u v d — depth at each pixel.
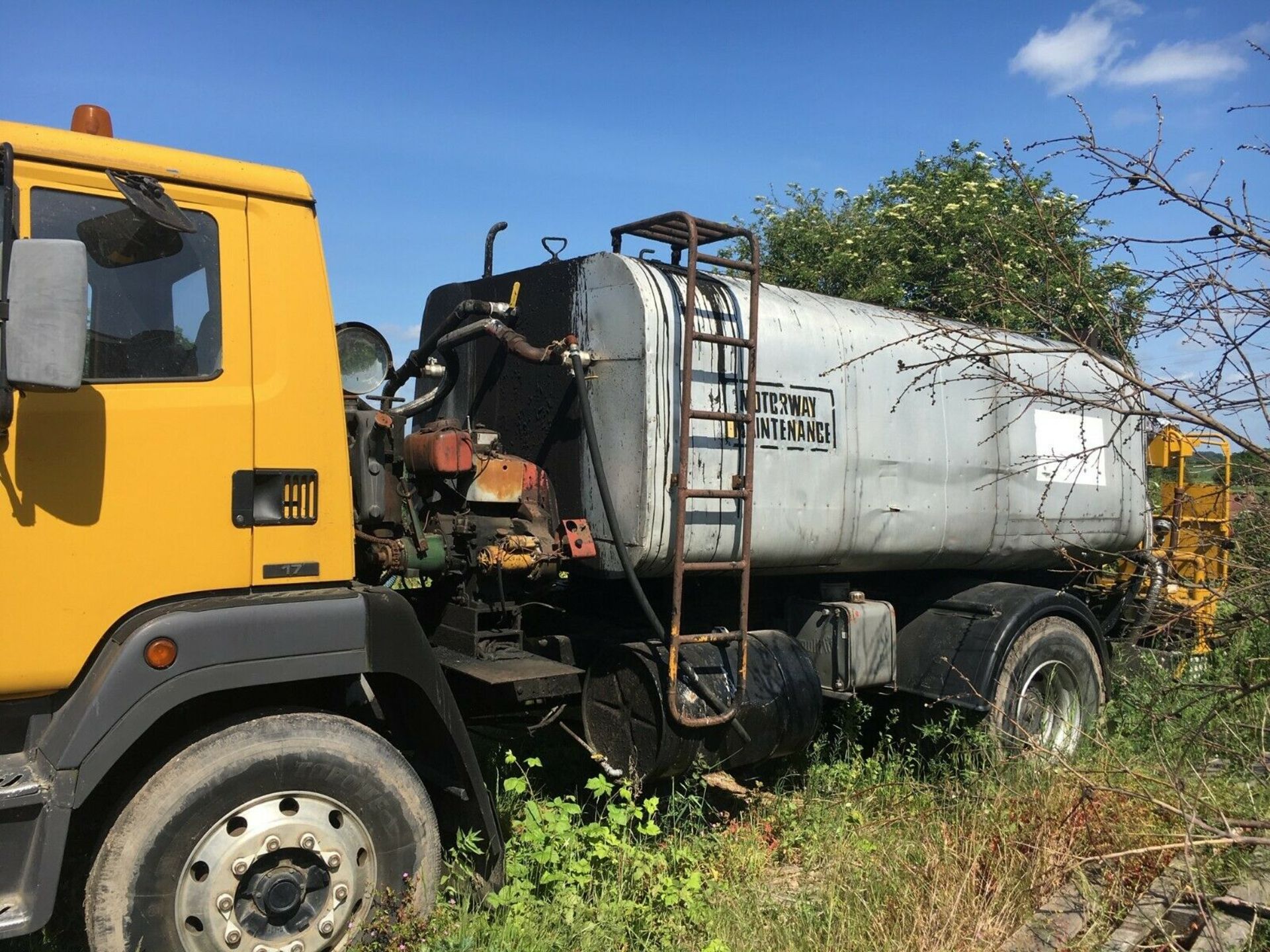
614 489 4.42
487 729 5.27
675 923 3.65
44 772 2.86
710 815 4.94
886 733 5.68
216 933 2.99
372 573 4.08
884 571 5.70
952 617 5.66
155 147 3.17
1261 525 4.09
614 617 5.12
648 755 4.22
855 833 4.54
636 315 4.34
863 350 5.23
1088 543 6.37
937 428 5.53
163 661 2.95
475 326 4.70
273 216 3.33
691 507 4.43
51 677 2.88
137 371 3.05
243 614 3.09
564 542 4.43
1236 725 4.43
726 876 4.21
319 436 3.35
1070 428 6.25
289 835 3.11
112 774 3.17
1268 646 4.74
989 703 5.19
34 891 2.76
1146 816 4.19
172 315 3.12
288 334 3.31
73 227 2.98
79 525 2.91
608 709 4.43
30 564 2.84
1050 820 4.12
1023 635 5.52
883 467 5.25
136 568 3.00
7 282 2.73
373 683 3.59
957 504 5.62
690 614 5.05
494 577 4.25
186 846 2.97
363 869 3.27
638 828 4.08
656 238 4.76
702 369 4.48
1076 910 3.64
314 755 3.17
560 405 4.73
